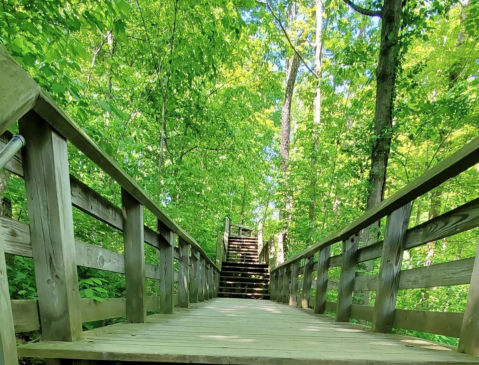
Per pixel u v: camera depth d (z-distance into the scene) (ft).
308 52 44.65
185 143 21.13
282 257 28.55
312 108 39.04
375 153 15.29
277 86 35.83
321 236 20.80
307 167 26.71
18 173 4.47
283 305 18.31
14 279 6.43
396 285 7.39
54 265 4.61
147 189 16.07
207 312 11.91
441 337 11.60
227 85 26.40
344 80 25.13
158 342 5.28
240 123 28.73
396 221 7.37
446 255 21.65
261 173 34.71
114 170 5.88
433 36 21.04
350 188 18.89
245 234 56.75
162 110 17.79
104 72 18.19
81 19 8.40
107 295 9.00
